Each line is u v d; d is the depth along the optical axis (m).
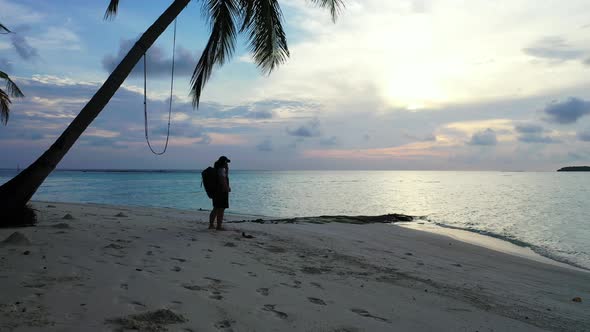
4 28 11.05
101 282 4.07
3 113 17.11
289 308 3.97
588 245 12.99
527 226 17.41
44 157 7.42
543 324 4.66
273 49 10.23
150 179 88.44
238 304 3.88
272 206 27.67
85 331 2.81
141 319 3.14
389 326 3.82
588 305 5.86
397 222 18.06
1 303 3.20
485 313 4.77
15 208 7.26
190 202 29.09
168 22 8.26
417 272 6.93
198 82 10.32
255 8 9.31
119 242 6.49
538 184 72.31
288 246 8.08
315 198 35.78
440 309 4.70
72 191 40.47
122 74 7.69
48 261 4.73
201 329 3.13
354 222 16.38
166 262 5.35
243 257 6.36
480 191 48.72
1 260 4.61
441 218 20.42
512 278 7.45
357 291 5.07
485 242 13.17
